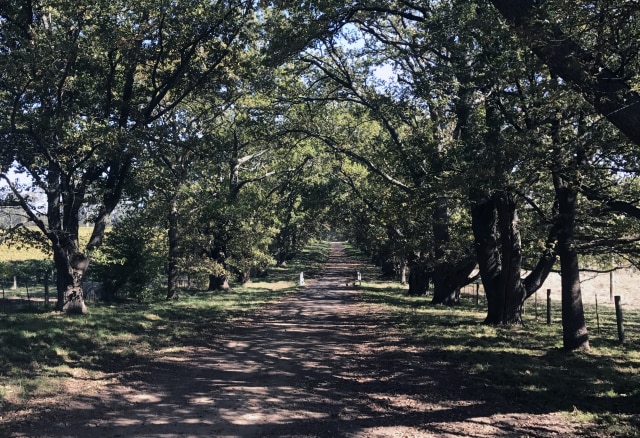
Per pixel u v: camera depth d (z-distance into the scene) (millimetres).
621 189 10141
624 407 6488
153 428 5820
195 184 24797
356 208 34250
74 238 15883
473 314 18062
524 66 7906
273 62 13656
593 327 15531
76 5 13828
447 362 9609
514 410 6477
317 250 100750
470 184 9609
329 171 34281
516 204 13984
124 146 14141
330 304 22859
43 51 12711
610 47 6840
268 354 10938
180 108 23344
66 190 14852
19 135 13609
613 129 8891
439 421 6070
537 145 8672
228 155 21688
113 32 14875
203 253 29297
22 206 14086
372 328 14914
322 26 13281
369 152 20875
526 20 5945
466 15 11016
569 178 9078
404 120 17078
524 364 9078
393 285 37031
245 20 16266
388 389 7758
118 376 8648
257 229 30844
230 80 17547
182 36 16078
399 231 23156
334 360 10250
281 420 6168
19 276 29219
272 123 20500
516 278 14469
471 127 12148
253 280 40750
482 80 10805
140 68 18000
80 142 13539
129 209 21188
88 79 16219
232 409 6668
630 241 8898
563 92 7508
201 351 11266
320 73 20156
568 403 6711
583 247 9547
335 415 6383
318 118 21516
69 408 6621
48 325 12250
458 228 18078
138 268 21422
